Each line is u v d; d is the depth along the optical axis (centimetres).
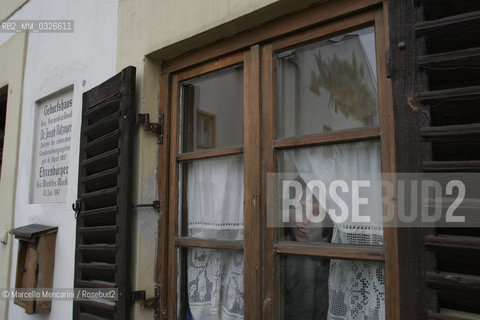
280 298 159
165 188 206
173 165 207
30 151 321
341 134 147
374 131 139
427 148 117
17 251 313
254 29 178
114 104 213
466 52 111
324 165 157
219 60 193
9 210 334
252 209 167
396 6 129
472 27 112
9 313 320
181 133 211
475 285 104
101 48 251
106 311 202
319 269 156
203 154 194
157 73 218
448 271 115
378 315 138
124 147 199
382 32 140
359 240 145
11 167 342
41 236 264
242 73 188
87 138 240
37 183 311
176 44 198
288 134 167
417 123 120
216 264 191
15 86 354
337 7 151
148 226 202
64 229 264
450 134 112
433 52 122
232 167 190
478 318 107
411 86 122
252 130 172
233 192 188
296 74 169
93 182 229
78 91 269
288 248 155
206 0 185
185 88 216
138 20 222
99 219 220
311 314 155
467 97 110
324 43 162
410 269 116
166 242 203
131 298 190
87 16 271
